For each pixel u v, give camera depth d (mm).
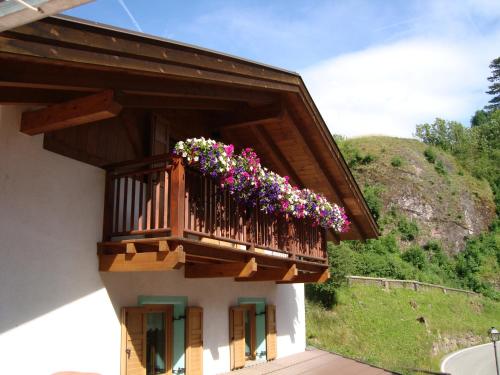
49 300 4836
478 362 23062
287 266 7984
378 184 44750
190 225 5961
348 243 35438
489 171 54688
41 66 3877
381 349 21062
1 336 4336
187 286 7055
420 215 43656
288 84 7449
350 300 23984
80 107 4477
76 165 5359
